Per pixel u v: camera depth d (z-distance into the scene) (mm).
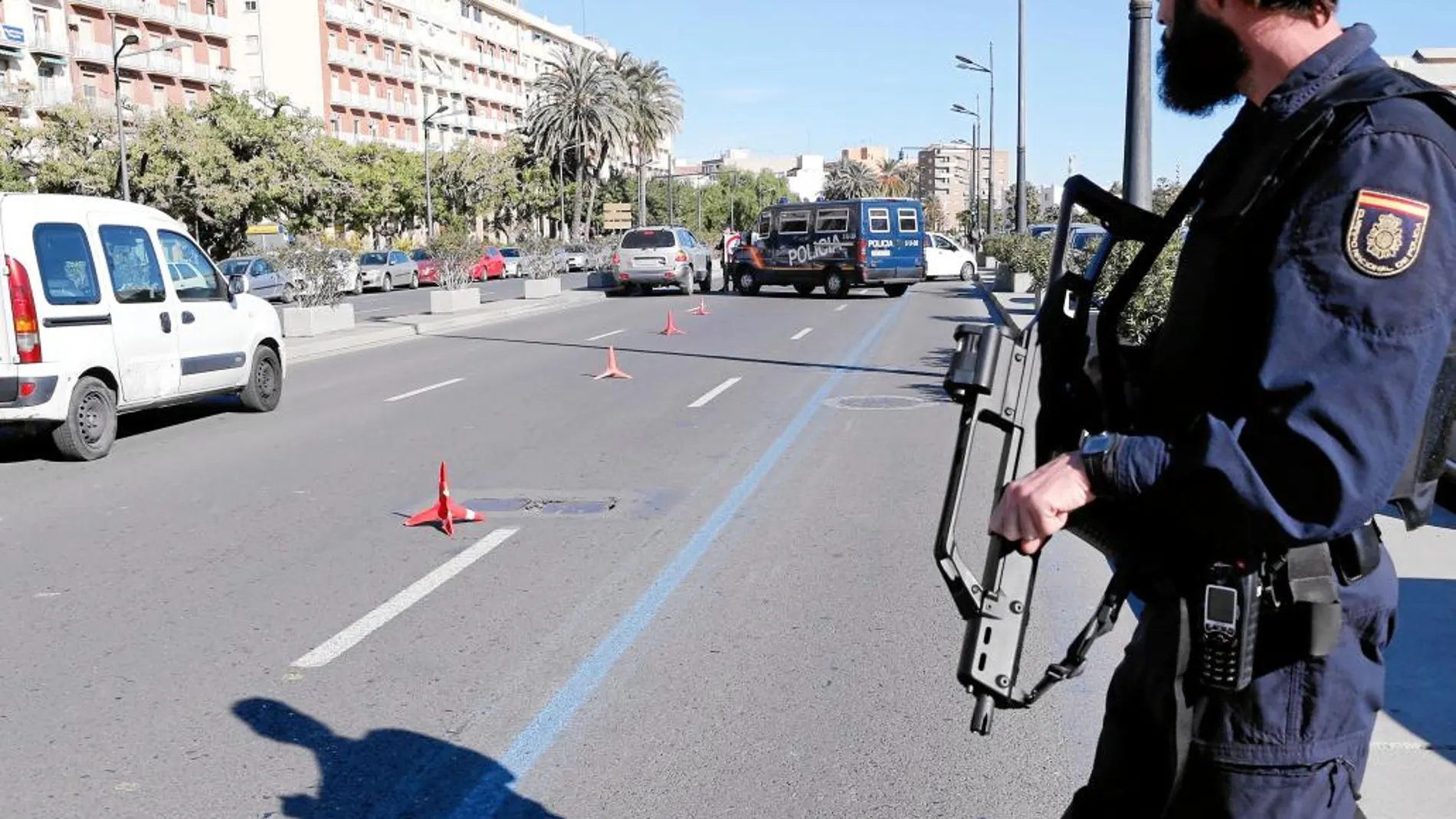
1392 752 3998
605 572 6578
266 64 87062
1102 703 4707
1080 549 6984
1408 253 1426
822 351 18906
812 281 35188
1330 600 1588
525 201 86375
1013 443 1852
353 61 94000
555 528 7559
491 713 4668
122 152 43562
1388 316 1426
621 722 4562
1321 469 1428
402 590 6266
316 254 22188
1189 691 1681
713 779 4078
